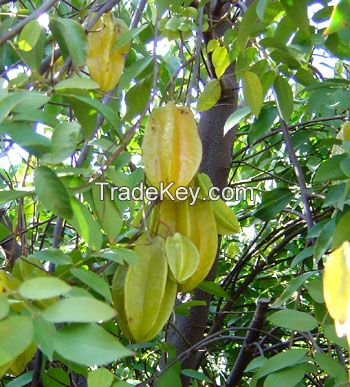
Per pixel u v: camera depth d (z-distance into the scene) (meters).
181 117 0.56
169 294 0.52
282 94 0.70
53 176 0.42
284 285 1.10
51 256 0.50
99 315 0.32
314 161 0.97
